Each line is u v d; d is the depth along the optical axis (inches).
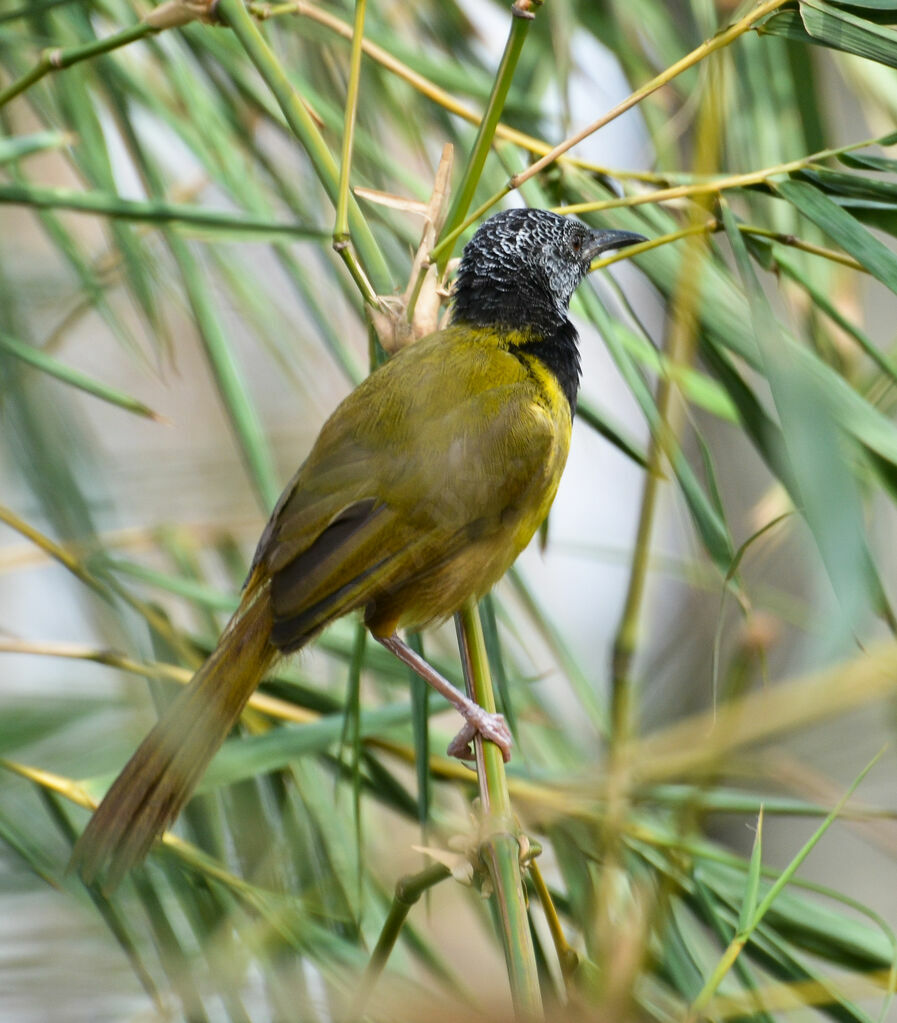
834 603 179.5
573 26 339.9
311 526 297.0
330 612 290.0
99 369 537.0
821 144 325.7
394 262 334.0
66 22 339.6
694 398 312.2
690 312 250.5
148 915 258.5
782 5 255.1
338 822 291.6
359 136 337.7
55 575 357.1
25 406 343.9
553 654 328.8
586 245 347.3
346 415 312.2
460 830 300.4
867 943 283.6
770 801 276.7
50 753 286.8
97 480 348.5
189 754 257.0
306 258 394.0
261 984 243.1
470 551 302.7
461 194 278.4
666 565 364.8
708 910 273.3
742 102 325.7
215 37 330.6
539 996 207.6
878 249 255.0
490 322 330.6
